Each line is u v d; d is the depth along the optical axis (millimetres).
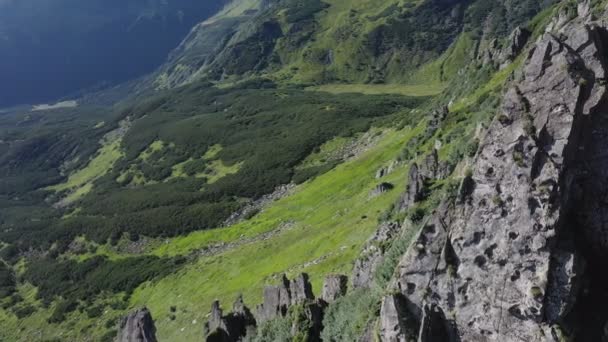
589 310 23578
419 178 63219
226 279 132750
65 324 162250
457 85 168125
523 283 23766
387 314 27031
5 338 166500
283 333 43625
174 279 155625
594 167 23938
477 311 24969
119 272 181625
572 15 103438
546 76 24250
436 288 26109
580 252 23781
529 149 23844
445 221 26469
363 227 97875
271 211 181875
